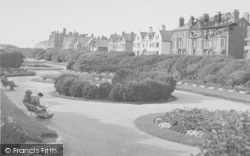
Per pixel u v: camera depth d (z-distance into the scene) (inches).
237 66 1701.5
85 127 620.7
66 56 4165.8
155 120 693.3
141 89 1015.0
